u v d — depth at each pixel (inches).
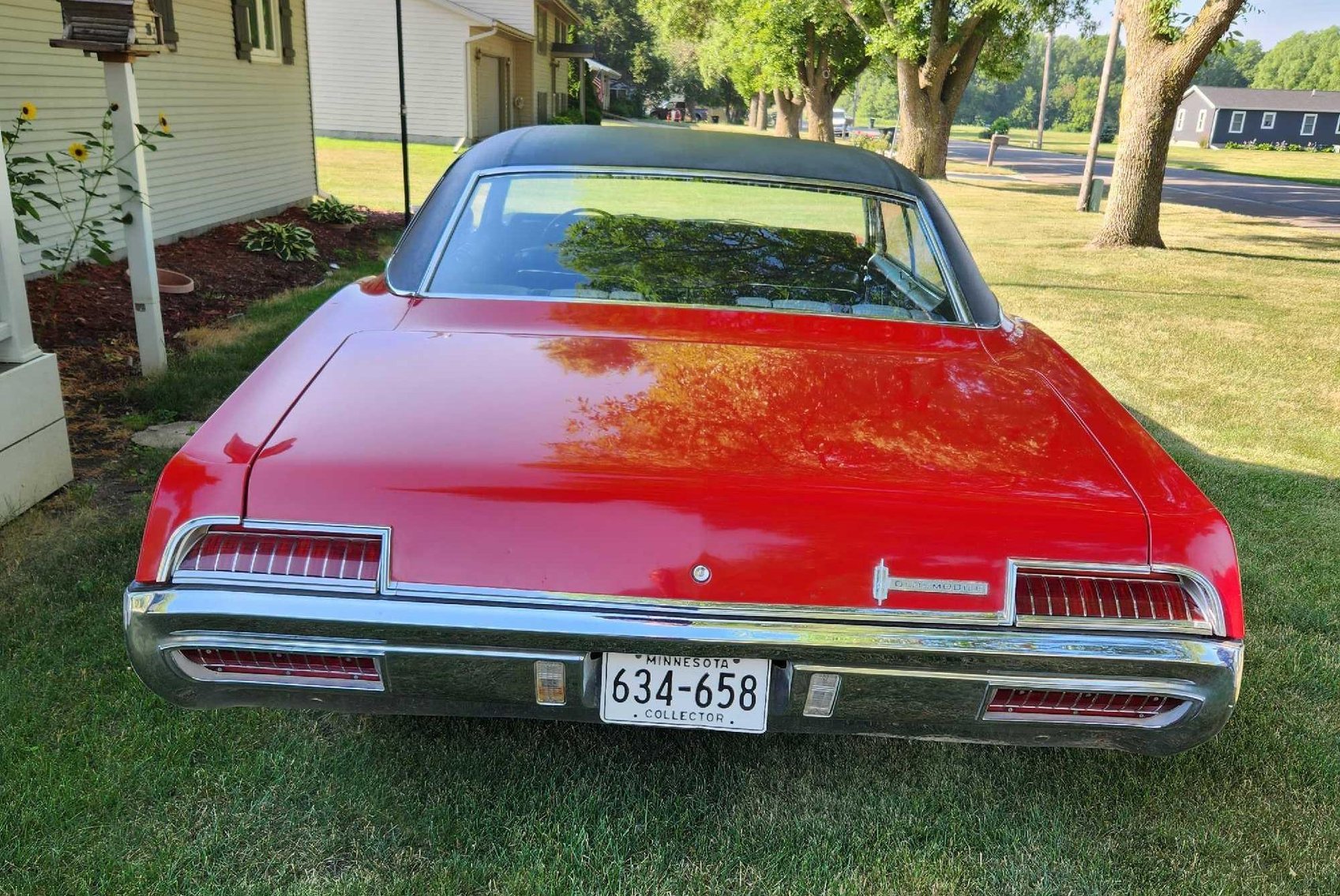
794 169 104.3
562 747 88.3
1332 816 84.5
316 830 75.9
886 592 66.0
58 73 269.9
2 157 123.7
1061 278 402.3
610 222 101.4
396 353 81.8
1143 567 67.0
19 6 252.5
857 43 1296.8
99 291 252.5
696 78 2972.4
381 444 68.1
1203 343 285.0
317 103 1058.1
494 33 1069.1
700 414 74.2
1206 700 67.3
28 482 129.1
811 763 88.5
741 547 65.4
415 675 66.8
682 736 91.3
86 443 156.7
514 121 1306.6
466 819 78.0
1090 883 75.4
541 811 79.8
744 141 112.2
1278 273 437.1
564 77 1668.3
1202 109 3280.0
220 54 379.6
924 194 106.3
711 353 84.7
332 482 65.6
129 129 177.0
